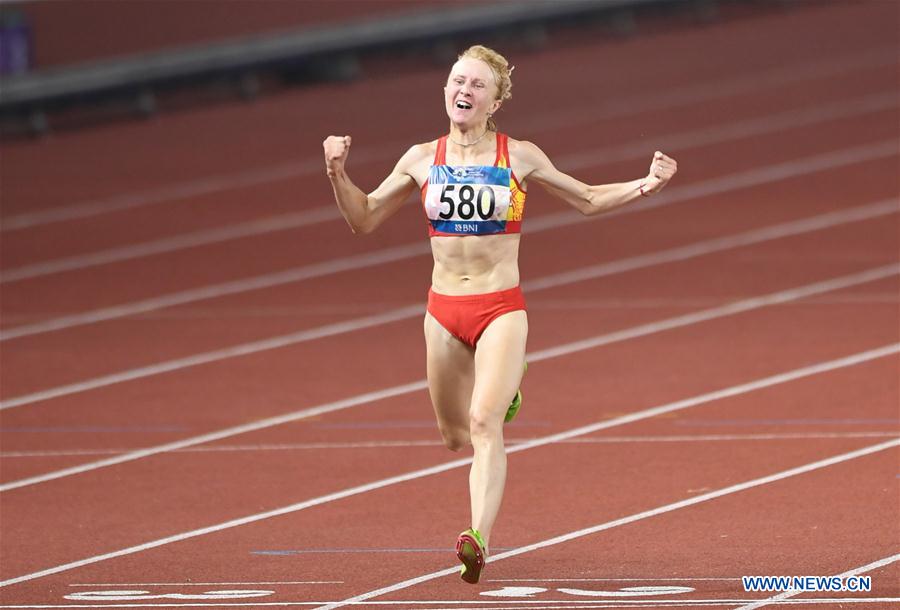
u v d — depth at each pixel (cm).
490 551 2950
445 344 2694
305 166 8250
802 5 11912
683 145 8556
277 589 2691
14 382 4753
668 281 6031
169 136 8944
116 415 4325
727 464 3612
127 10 10831
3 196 7712
